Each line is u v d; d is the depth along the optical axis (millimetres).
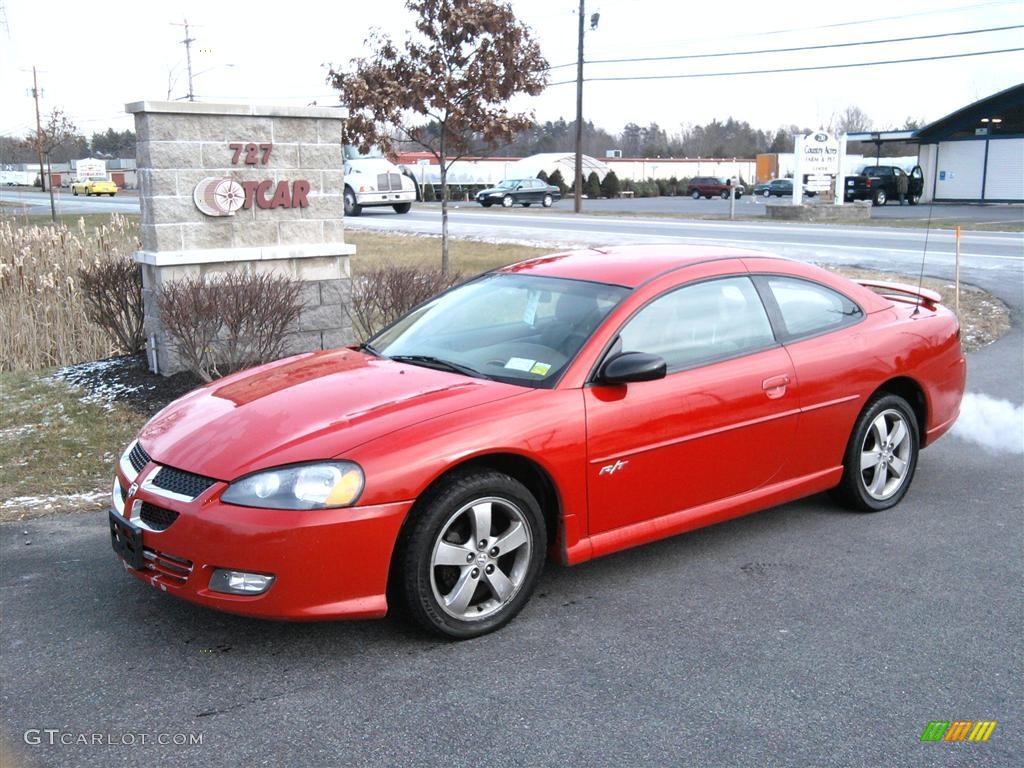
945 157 46062
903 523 5340
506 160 68000
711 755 3113
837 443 5211
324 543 3562
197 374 7969
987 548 4957
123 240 14398
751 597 4355
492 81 13648
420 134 14484
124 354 9766
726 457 4684
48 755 3102
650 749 3143
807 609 4227
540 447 4004
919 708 3410
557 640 3930
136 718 3330
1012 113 43188
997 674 3654
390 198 38656
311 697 3471
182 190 8531
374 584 3684
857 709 3398
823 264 18156
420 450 3723
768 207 35562
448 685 3557
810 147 33969
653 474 4406
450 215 38281
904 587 4465
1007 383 8898
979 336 11289
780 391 4840
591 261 5070
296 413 3996
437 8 13578
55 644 3887
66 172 81062
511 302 4887
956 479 6152
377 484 3627
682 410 4453
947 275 16453
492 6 13406
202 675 3637
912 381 5574
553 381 4199
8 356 9820
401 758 3092
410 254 20672
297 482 3596
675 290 4680
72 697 3473
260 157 8922
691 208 46031
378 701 3441
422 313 5258
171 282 7941
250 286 7828
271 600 3572
